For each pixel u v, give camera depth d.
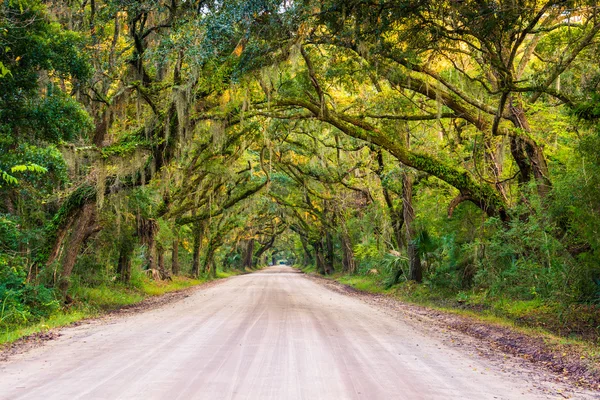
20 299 13.52
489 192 15.83
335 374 6.50
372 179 28.31
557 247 13.64
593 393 6.18
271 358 7.48
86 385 5.79
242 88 16.61
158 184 24.59
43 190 14.71
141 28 16.11
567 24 13.05
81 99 18.22
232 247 65.31
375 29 12.12
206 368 6.74
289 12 12.06
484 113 16.17
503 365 7.84
